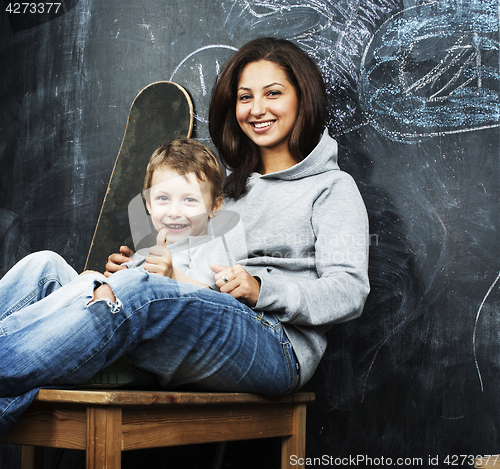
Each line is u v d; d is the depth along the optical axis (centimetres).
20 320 92
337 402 155
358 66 164
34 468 137
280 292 110
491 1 150
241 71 149
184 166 125
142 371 106
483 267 144
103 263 182
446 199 150
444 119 152
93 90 210
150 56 200
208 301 99
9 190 221
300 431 128
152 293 93
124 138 192
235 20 185
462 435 141
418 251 152
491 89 148
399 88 158
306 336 120
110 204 187
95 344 87
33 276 109
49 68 220
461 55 152
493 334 141
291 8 176
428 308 149
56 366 86
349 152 162
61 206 210
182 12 195
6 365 84
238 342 102
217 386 107
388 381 151
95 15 213
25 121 222
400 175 156
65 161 212
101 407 84
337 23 168
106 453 84
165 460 171
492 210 145
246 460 161
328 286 116
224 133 155
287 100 143
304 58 145
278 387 113
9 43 229
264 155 152
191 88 190
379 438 149
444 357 146
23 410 86
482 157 147
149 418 91
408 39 158
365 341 155
